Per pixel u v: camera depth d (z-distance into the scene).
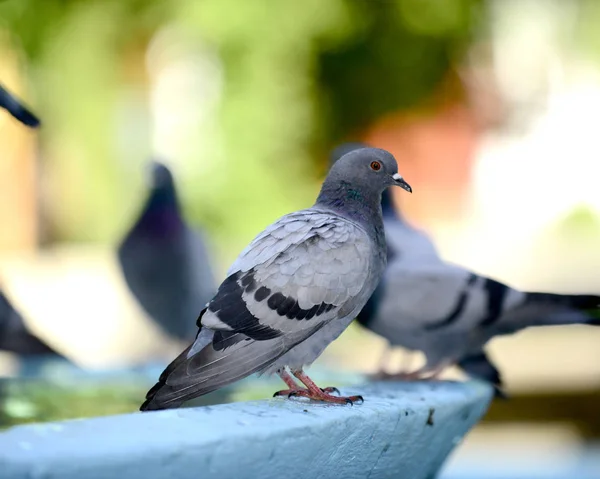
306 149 15.63
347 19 14.91
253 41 14.97
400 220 6.67
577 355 10.30
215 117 15.62
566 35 18.41
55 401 4.86
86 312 13.41
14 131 17.31
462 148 17.39
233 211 15.37
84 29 15.18
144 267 8.82
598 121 20.22
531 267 16.42
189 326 9.08
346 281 3.87
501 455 7.73
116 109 16.89
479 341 5.95
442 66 15.80
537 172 20.59
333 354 11.23
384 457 3.55
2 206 17.61
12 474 2.24
